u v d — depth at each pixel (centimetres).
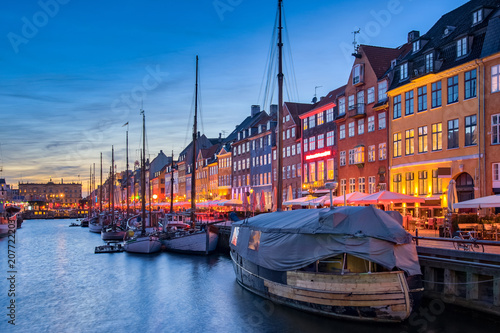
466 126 3088
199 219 6175
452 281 1795
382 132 4025
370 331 1667
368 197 2848
